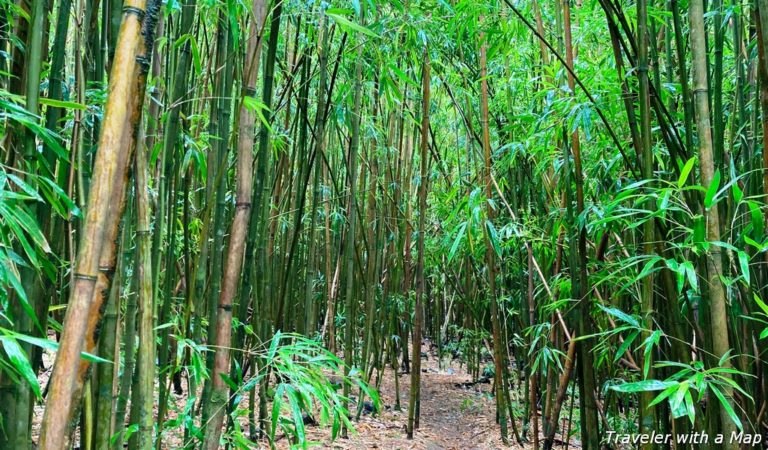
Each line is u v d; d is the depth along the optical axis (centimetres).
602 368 325
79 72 134
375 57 331
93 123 164
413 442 369
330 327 467
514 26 322
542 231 333
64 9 133
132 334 158
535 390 353
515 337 406
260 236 296
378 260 489
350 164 420
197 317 204
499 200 418
